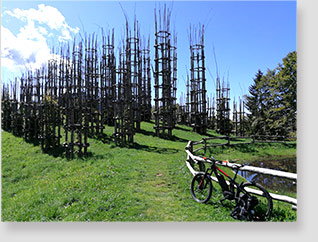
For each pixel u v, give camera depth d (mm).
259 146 24797
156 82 25828
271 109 37344
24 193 11109
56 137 19828
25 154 19203
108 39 30281
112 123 29344
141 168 12078
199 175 7684
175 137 26266
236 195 6312
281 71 35062
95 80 28469
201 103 33250
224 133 35688
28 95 24422
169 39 25719
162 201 7496
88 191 8570
